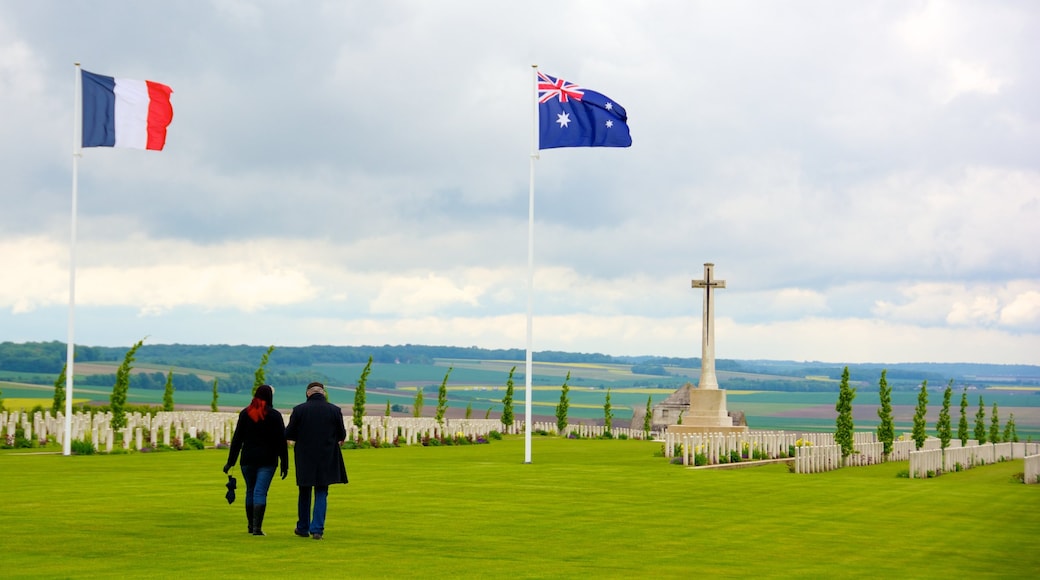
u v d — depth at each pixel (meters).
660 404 94.62
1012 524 24.39
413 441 60.78
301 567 16.28
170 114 44.56
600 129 41.06
